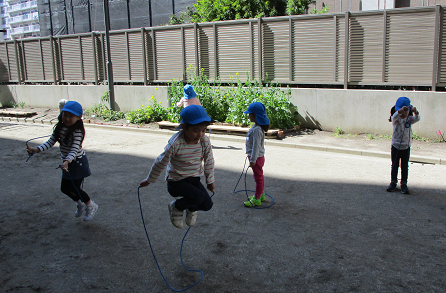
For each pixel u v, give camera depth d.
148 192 6.19
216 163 8.04
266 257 3.98
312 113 11.07
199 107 3.36
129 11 26.69
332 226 4.75
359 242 4.29
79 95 15.83
